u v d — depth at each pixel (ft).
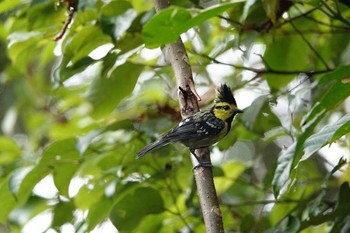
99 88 34.30
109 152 35.06
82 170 34.42
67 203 35.91
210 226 25.50
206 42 35.27
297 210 33.63
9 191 34.17
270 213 36.24
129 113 36.32
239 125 35.68
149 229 36.40
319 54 35.68
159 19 23.86
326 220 31.91
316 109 23.58
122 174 35.24
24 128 56.49
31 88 52.26
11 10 39.14
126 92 34.53
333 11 31.04
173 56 27.99
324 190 32.58
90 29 32.07
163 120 34.96
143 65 34.06
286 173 25.79
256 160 39.55
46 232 36.09
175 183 36.19
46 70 52.06
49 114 50.19
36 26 34.40
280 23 32.48
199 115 31.63
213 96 35.68
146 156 35.24
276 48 35.83
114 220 34.60
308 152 24.25
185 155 35.42
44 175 34.14
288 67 36.35
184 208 37.45
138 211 34.55
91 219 34.01
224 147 35.96
